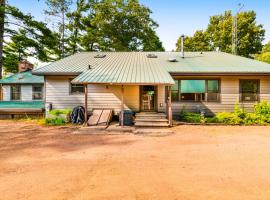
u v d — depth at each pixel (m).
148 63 17.39
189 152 7.94
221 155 7.52
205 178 5.46
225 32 39.59
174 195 4.54
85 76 13.74
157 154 7.70
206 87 16.17
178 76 15.96
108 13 32.69
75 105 16.33
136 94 16.14
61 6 32.53
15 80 21.41
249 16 38.84
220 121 14.56
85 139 10.28
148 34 34.56
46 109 16.17
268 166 6.35
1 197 4.50
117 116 16.12
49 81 16.30
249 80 16.08
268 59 30.27
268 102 15.91
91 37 32.97
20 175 5.71
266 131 12.05
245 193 4.62
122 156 7.48
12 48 27.72
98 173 5.85
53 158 7.26
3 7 22.16
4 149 8.41
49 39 25.70
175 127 13.30
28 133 11.68
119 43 33.31
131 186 5.00
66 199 4.38
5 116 18.00
